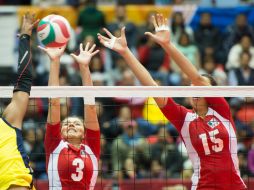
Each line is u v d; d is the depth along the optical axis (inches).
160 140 1061.8
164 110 642.2
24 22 602.9
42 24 656.4
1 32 1346.0
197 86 640.4
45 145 644.7
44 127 1082.7
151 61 1244.5
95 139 650.8
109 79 1210.0
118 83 1182.3
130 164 1024.9
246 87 641.0
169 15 1343.5
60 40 652.7
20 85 586.9
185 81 1158.3
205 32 1294.3
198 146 637.9
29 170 575.5
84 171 641.0
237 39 1288.1
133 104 1148.5
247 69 1229.7
